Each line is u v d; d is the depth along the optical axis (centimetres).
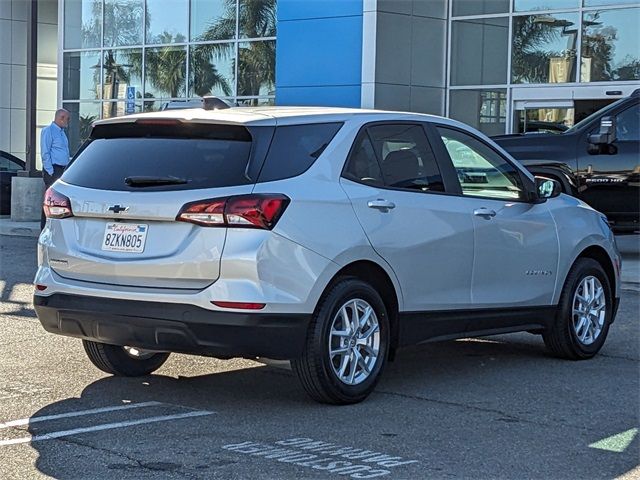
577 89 1917
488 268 748
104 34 2531
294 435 589
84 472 517
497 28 2000
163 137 656
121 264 629
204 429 600
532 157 1424
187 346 614
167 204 616
